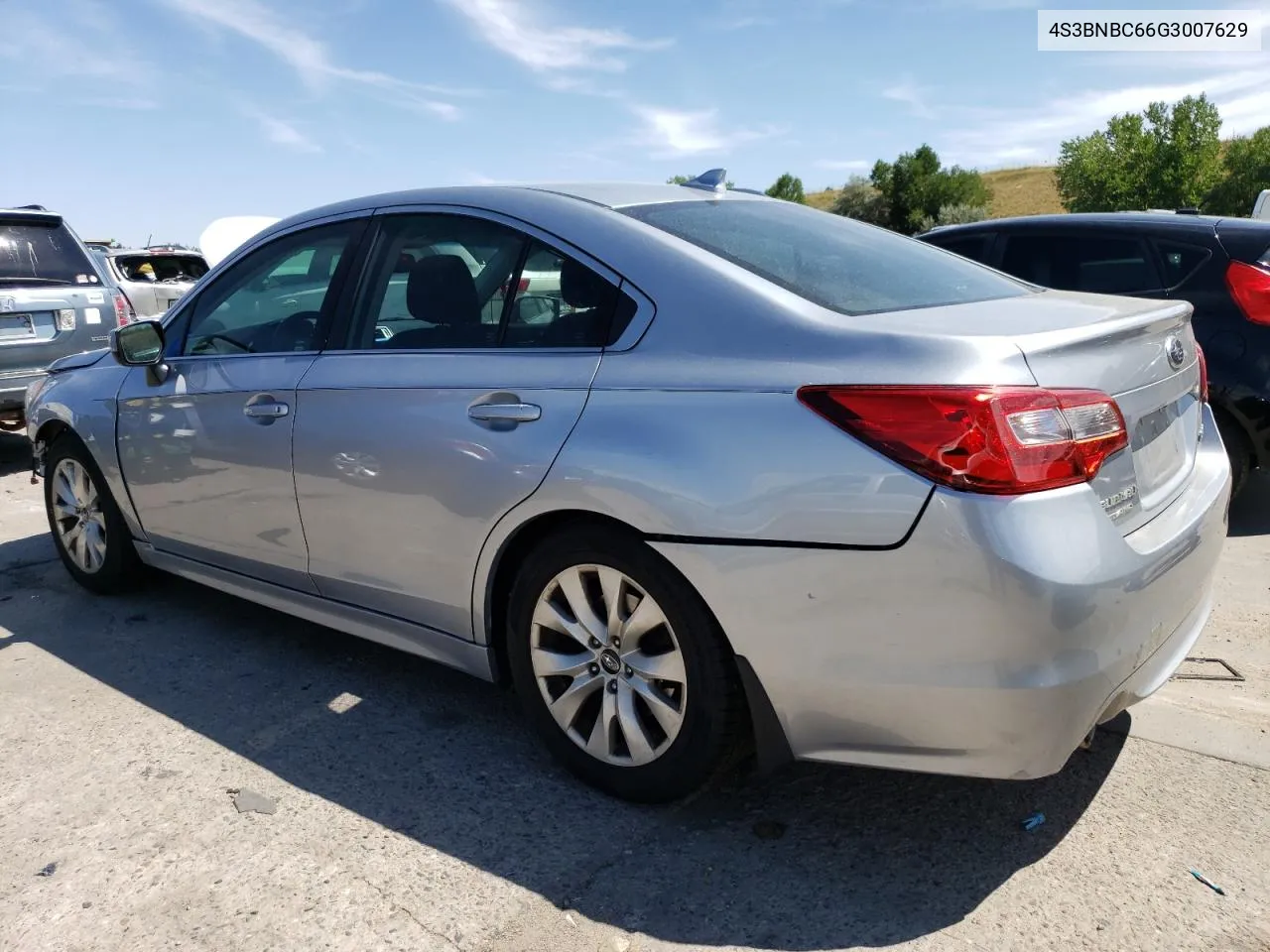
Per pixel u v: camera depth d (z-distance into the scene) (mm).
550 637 2742
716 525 2268
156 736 3135
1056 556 2025
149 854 2504
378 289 3184
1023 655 2047
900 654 2133
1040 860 2414
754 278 2508
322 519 3156
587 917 2244
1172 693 3281
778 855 2463
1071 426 2105
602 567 2539
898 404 2100
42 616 4215
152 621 4129
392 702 3350
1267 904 2230
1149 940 2129
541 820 2625
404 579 2984
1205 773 2777
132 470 3910
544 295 2768
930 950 2117
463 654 2934
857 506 2121
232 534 3543
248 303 3621
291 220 3611
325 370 3168
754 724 2365
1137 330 2416
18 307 7113
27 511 6098
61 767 2951
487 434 2680
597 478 2436
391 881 2383
